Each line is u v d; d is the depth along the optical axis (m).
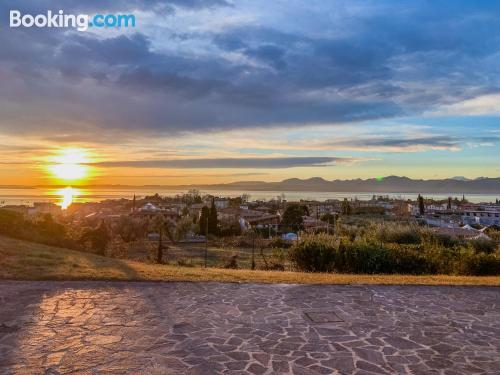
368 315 8.40
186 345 6.45
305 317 8.12
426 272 17.73
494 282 12.59
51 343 6.41
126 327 7.23
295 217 93.50
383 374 5.59
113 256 28.80
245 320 7.82
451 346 6.73
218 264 33.25
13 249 15.33
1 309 8.13
